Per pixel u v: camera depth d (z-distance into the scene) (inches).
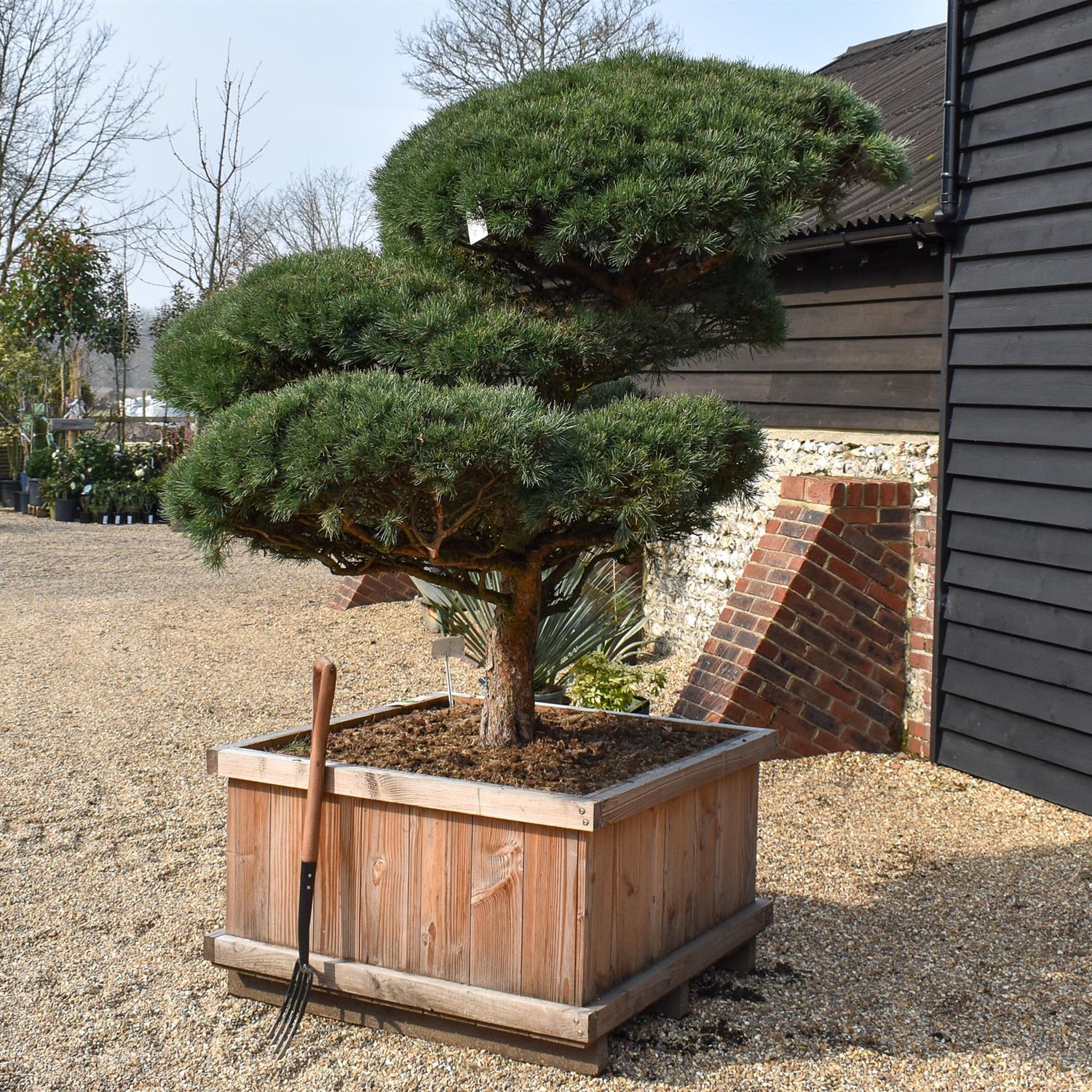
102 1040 107.5
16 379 804.0
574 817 98.0
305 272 111.7
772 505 249.3
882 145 112.0
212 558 106.7
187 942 129.3
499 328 107.2
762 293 134.4
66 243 796.6
